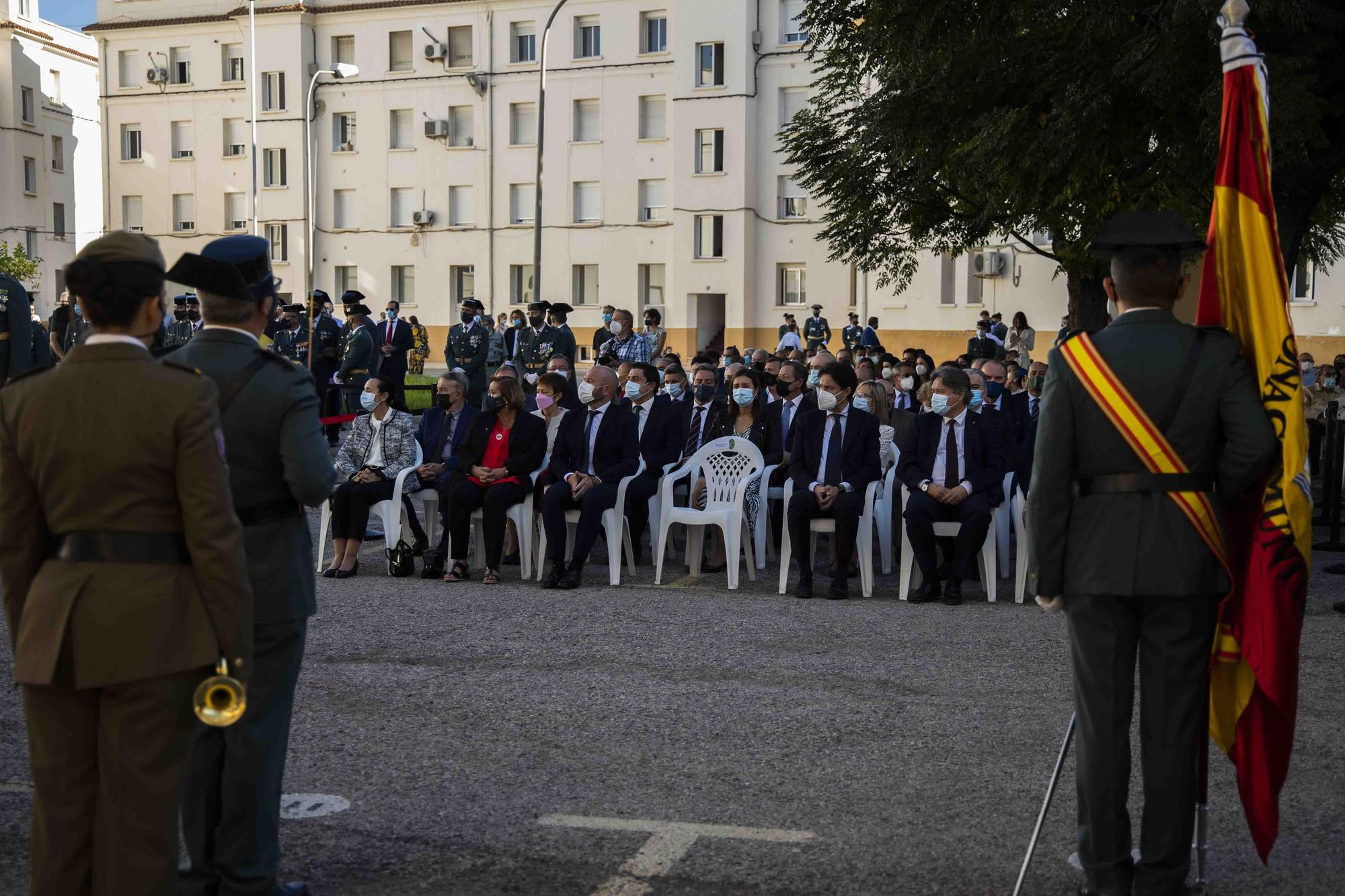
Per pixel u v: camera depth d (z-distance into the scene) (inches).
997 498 351.6
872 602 346.0
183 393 121.0
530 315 752.3
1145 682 146.3
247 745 145.7
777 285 1758.1
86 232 2292.1
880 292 1640.0
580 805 187.3
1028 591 359.6
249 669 124.3
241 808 145.8
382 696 245.6
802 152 726.5
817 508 355.3
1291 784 195.8
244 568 123.0
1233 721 154.2
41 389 121.4
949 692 249.1
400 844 172.9
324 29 1926.7
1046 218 592.4
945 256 1594.5
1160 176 511.8
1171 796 145.1
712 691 249.4
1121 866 147.9
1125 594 142.6
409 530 468.1
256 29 1935.3
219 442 122.7
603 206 1827.0
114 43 2021.4
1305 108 402.3
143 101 2015.3
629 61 1797.5
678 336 1788.9
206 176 1993.1
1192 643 145.1
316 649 285.3
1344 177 606.5
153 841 120.4
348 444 399.9
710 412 446.9
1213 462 145.5
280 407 148.5
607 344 729.0
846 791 192.9
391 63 1904.5
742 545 446.0
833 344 1724.9
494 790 193.5
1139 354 144.9
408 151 1902.1
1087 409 145.7
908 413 455.2
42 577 121.4
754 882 160.1
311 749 213.3
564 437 386.3
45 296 2170.3
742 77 1726.1
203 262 149.4
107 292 121.0
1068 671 265.6
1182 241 146.1
